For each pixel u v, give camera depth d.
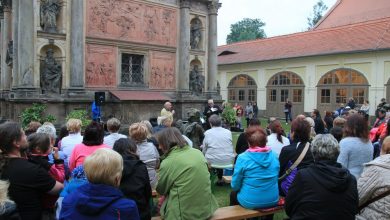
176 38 20.75
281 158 5.24
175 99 20.42
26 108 14.99
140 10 19.19
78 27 16.61
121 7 18.44
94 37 17.52
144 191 4.13
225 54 37.81
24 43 15.30
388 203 3.29
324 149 3.35
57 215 4.02
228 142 7.60
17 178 3.48
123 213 2.66
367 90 25.66
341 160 4.95
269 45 34.81
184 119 20.50
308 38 32.03
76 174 3.63
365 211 3.46
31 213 3.53
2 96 19.73
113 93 17.97
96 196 2.66
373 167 3.40
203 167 4.31
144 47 19.42
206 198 4.26
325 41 29.66
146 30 19.47
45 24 16.12
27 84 15.37
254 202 4.86
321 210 3.15
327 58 27.86
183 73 20.69
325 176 3.22
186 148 4.39
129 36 18.81
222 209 4.94
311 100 29.03
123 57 18.95
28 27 15.36
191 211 4.15
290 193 3.37
